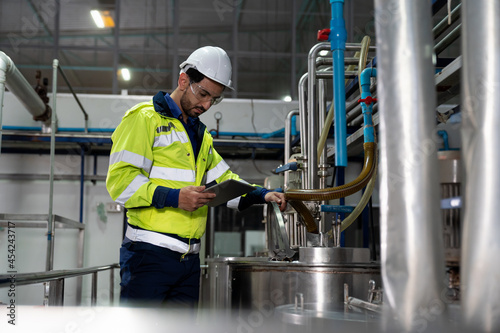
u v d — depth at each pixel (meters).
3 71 3.25
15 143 4.48
